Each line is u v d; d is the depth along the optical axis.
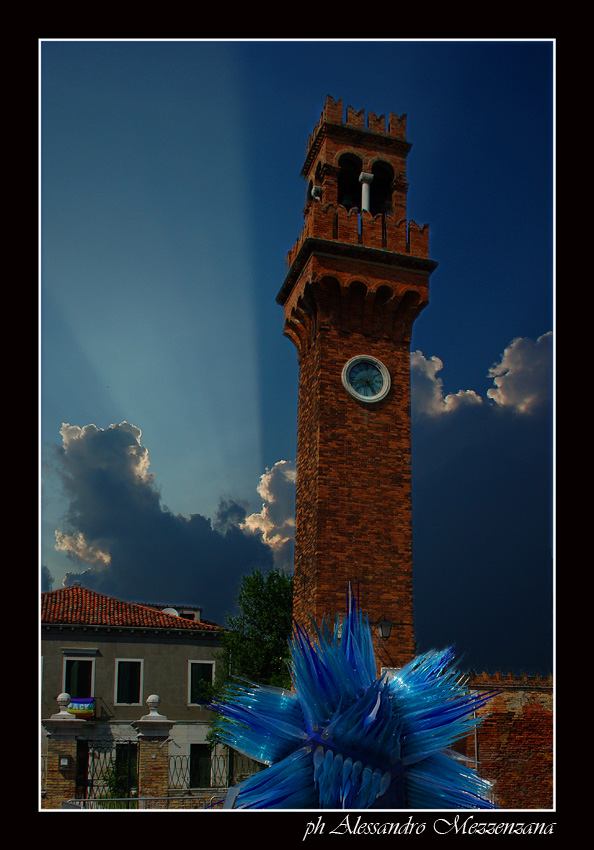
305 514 36.31
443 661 9.65
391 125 40.56
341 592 33.62
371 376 36.94
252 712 9.08
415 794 8.54
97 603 51.88
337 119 39.72
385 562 34.50
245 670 48.28
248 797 8.47
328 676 8.76
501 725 35.78
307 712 8.66
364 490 35.22
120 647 49.34
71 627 48.56
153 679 49.19
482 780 9.07
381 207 41.97
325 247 37.09
